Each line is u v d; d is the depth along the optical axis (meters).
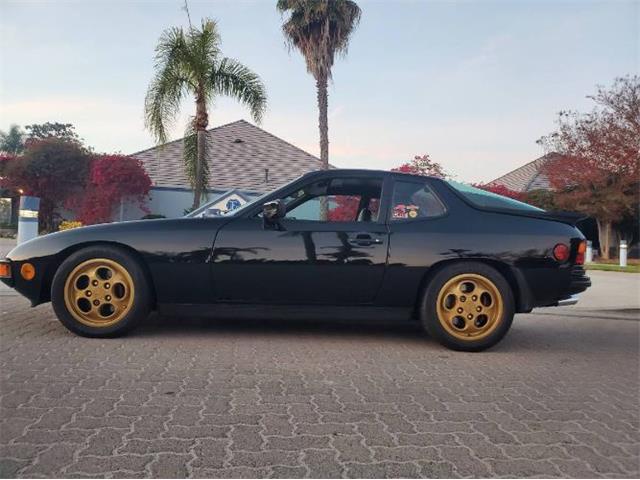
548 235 5.07
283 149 30.11
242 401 3.52
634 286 11.97
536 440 3.04
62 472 2.51
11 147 50.16
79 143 29.78
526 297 5.04
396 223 5.11
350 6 18.73
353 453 2.80
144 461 2.64
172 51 14.70
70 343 4.87
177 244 4.96
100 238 4.99
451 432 3.12
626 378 4.43
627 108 24.38
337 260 4.97
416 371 4.38
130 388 3.70
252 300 5.03
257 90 15.17
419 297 5.08
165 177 26.73
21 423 3.06
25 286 5.07
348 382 4.00
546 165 26.34
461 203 5.21
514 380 4.23
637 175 23.55
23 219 9.96
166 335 5.29
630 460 2.82
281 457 2.73
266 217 4.99
